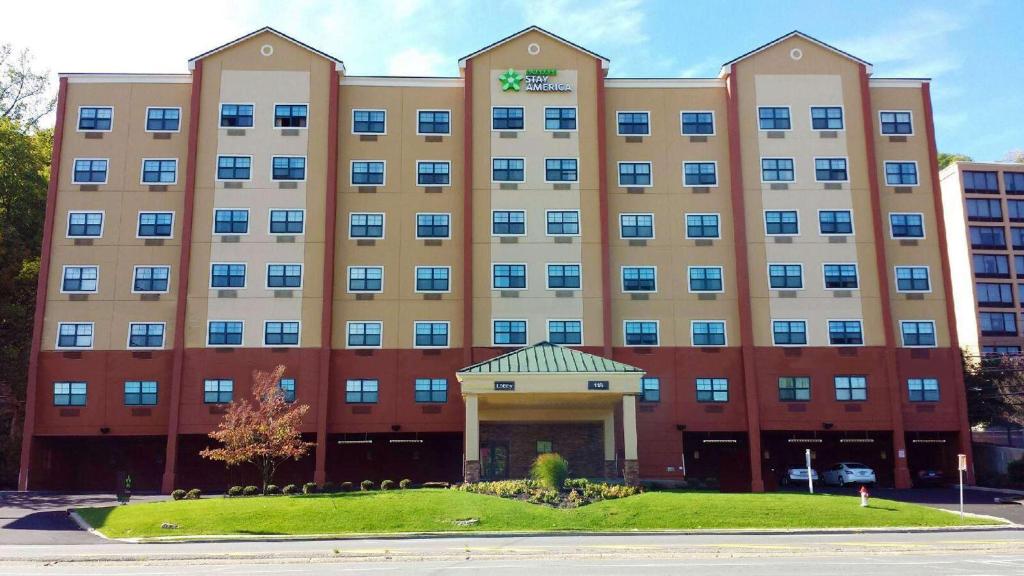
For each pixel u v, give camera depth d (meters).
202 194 49.91
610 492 36.62
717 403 49.00
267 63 51.53
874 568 22.03
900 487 47.84
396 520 31.89
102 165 50.50
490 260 49.88
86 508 37.97
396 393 48.62
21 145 58.31
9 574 22.31
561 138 51.38
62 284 49.03
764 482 47.47
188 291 48.81
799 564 22.83
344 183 51.09
